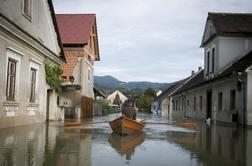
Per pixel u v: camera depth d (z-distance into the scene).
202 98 36.97
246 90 23.39
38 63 22.06
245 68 23.05
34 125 20.75
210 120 30.28
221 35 31.84
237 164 9.22
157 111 72.31
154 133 18.55
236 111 25.27
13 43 17.77
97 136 16.11
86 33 37.12
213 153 11.13
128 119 17.16
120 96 144.38
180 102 52.19
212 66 34.44
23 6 19.12
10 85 18.12
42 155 9.79
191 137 16.44
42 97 23.30
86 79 38.81
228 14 34.41
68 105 35.62
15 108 18.48
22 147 11.16
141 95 108.19
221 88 29.66
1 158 9.02
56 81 25.31
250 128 22.80
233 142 14.35
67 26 37.91
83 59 36.41
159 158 9.98
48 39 24.84
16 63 18.61
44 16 23.70
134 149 11.77
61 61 27.22
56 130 18.45
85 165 8.56
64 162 8.85
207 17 35.44
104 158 9.69
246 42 31.80
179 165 8.98
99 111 54.09
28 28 20.09
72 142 13.24
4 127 17.22
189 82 52.94
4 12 16.44
